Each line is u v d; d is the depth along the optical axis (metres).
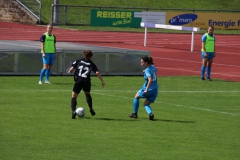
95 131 31.39
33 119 34.19
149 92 35.09
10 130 30.89
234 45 104.75
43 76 51.97
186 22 135.25
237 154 27.39
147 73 34.88
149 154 26.69
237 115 38.56
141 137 30.31
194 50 91.44
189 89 50.91
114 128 32.41
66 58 57.41
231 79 60.25
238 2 158.00
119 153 26.66
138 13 132.25
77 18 134.12
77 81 34.97
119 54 58.97
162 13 133.25
